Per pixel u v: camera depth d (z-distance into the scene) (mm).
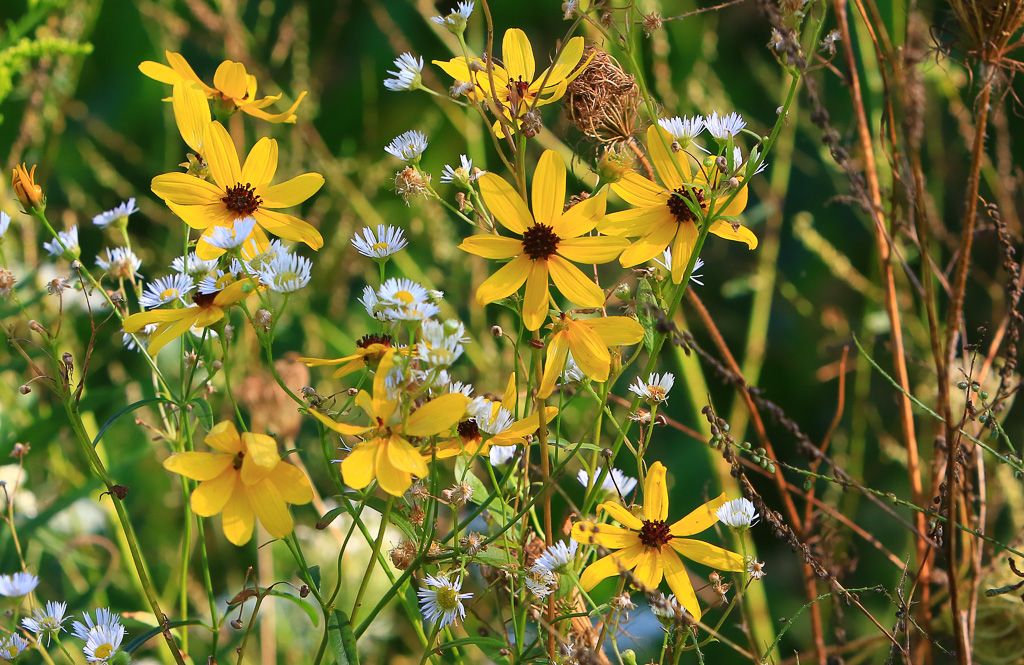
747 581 877
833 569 965
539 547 898
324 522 865
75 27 1190
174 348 1076
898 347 1000
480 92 887
